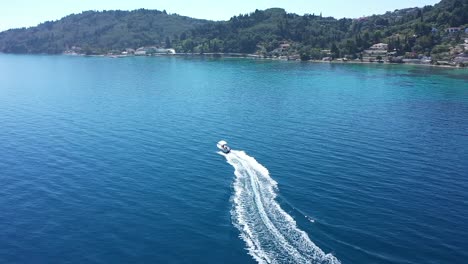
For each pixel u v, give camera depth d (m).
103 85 181.12
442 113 118.56
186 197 64.00
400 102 136.25
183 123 107.44
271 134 96.44
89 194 65.81
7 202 63.41
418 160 78.25
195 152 84.31
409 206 60.22
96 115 117.50
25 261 49.03
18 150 86.69
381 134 95.44
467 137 93.19
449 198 62.72
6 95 155.75
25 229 55.81
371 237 52.03
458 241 51.50
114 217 58.50
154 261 48.53
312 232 53.00
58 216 59.09
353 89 165.75
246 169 74.75
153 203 62.38
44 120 112.19
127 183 69.62
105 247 51.47
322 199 62.16
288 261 47.38
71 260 49.12
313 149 84.94
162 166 76.88
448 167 74.69
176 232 54.25
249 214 58.06
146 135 96.44
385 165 75.62
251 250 49.84
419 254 48.84
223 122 108.19
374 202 61.34
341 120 109.44
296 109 124.31
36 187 68.56
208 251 50.00
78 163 78.88
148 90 164.50
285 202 61.09
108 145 89.31
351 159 78.88
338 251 49.12
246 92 157.88
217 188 67.00
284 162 77.75
